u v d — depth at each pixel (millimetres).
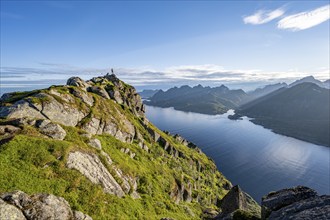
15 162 34656
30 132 44281
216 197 116688
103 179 43531
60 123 57094
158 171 77188
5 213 18234
